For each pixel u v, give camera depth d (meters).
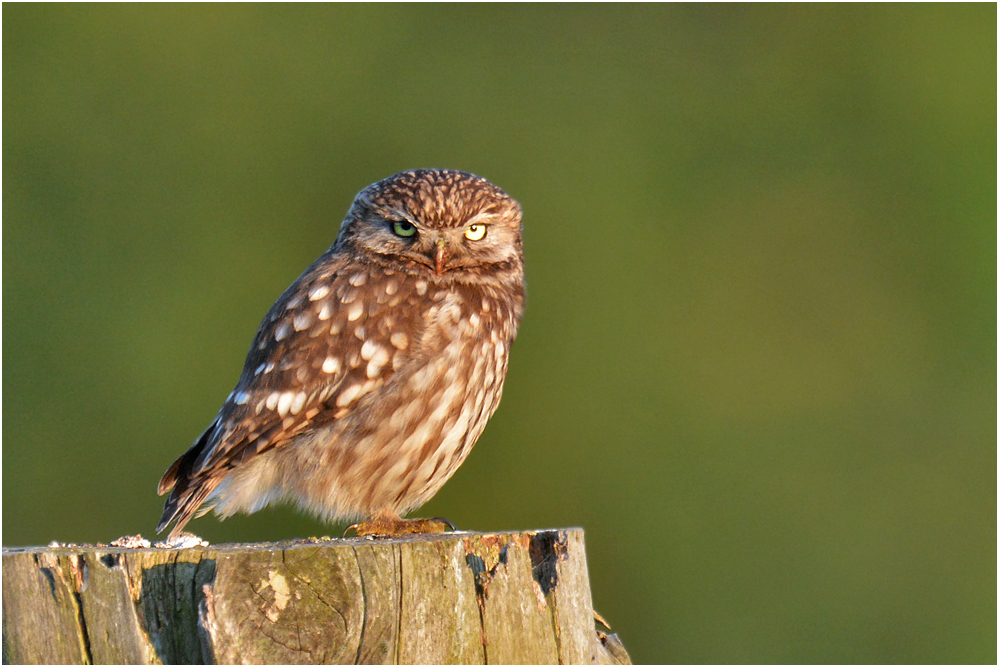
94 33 16.55
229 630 4.39
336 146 16.91
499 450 14.76
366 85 17.12
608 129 17.41
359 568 4.57
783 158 17.48
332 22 17.36
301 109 16.97
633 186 17.05
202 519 13.02
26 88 16.36
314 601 4.50
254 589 4.46
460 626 4.71
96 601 4.50
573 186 16.94
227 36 16.94
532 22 17.55
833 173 17.41
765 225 17.00
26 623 4.54
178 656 4.45
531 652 4.85
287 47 17.14
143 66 16.70
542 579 5.06
